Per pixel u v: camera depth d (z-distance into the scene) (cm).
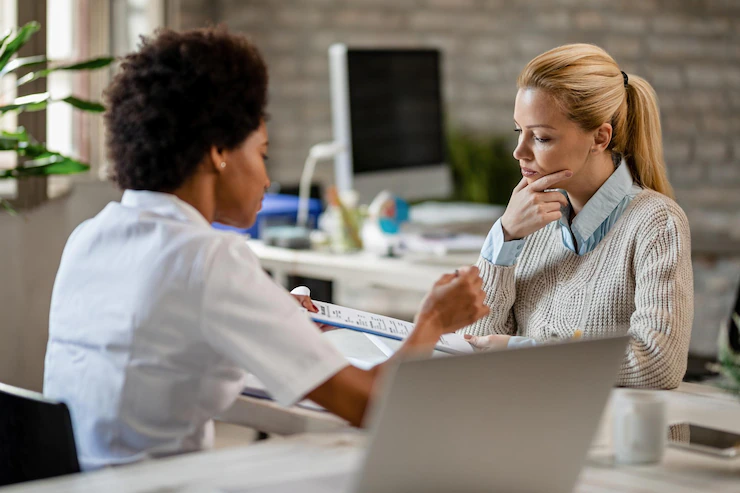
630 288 207
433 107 484
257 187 155
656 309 196
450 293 161
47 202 424
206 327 138
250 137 153
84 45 534
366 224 405
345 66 423
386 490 110
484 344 198
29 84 396
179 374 142
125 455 144
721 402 175
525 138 211
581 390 119
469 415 111
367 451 107
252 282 140
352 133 425
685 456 140
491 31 691
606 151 213
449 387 108
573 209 220
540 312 219
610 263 209
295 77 681
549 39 685
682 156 679
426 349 154
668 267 200
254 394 167
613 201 210
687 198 679
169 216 148
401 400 105
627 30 678
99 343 144
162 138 146
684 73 678
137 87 147
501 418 113
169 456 145
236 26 674
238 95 149
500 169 679
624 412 136
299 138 684
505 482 118
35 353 402
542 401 116
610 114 207
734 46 676
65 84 527
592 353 118
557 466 121
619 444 137
